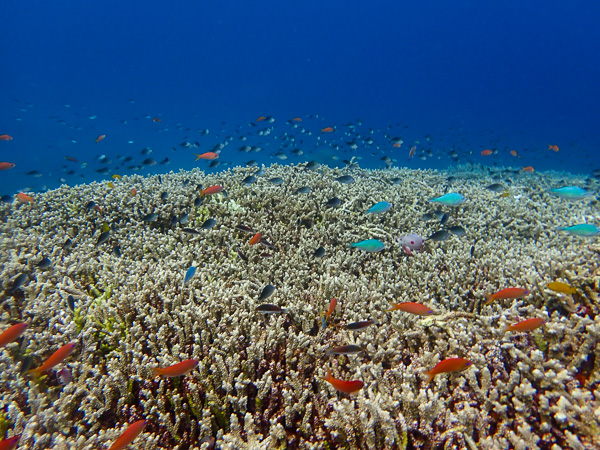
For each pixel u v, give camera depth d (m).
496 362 0.72
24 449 0.58
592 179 2.48
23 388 0.71
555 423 0.62
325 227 1.43
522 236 1.48
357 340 0.78
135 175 1.96
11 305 0.94
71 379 0.72
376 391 0.70
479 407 0.67
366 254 1.23
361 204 1.62
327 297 0.95
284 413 0.68
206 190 1.34
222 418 0.67
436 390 0.68
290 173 2.02
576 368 0.70
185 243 1.31
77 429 0.65
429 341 0.83
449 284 0.99
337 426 0.63
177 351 0.74
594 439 0.58
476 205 1.67
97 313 0.87
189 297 0.93
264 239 1.23
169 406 0.69
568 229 1.01
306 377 0.74
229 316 0.82
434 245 1.29
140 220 1.49
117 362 0.73
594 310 0.83
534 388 0.68
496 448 0.58
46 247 1.26
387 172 2.40
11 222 1.45
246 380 0.68
